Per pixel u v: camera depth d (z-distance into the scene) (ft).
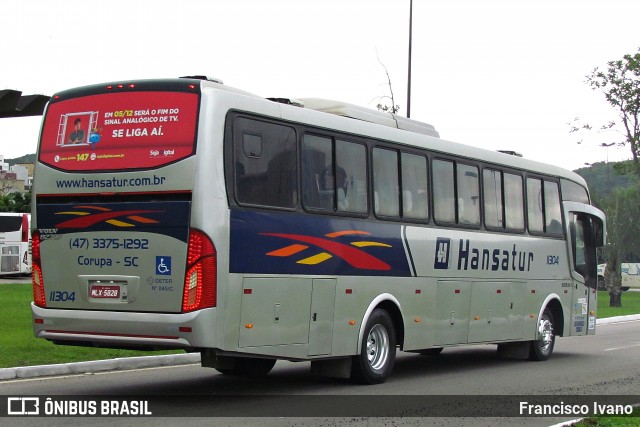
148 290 33.14
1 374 40.45
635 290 204.13
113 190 34.01
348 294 39.42
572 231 59.36
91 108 35.09
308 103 43.06
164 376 43.57
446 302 46.47
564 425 30.76
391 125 45.24
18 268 140.77
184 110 33.32
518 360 56.18
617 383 44.27
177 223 32.71
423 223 44.83
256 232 34.42
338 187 39.24
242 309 33.73
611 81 121.90
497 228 51.21
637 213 130.31
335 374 41.11
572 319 59.06
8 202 192.44
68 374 43.19
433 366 51.75
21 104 49.26
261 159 35.09
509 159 53.01
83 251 34.55
